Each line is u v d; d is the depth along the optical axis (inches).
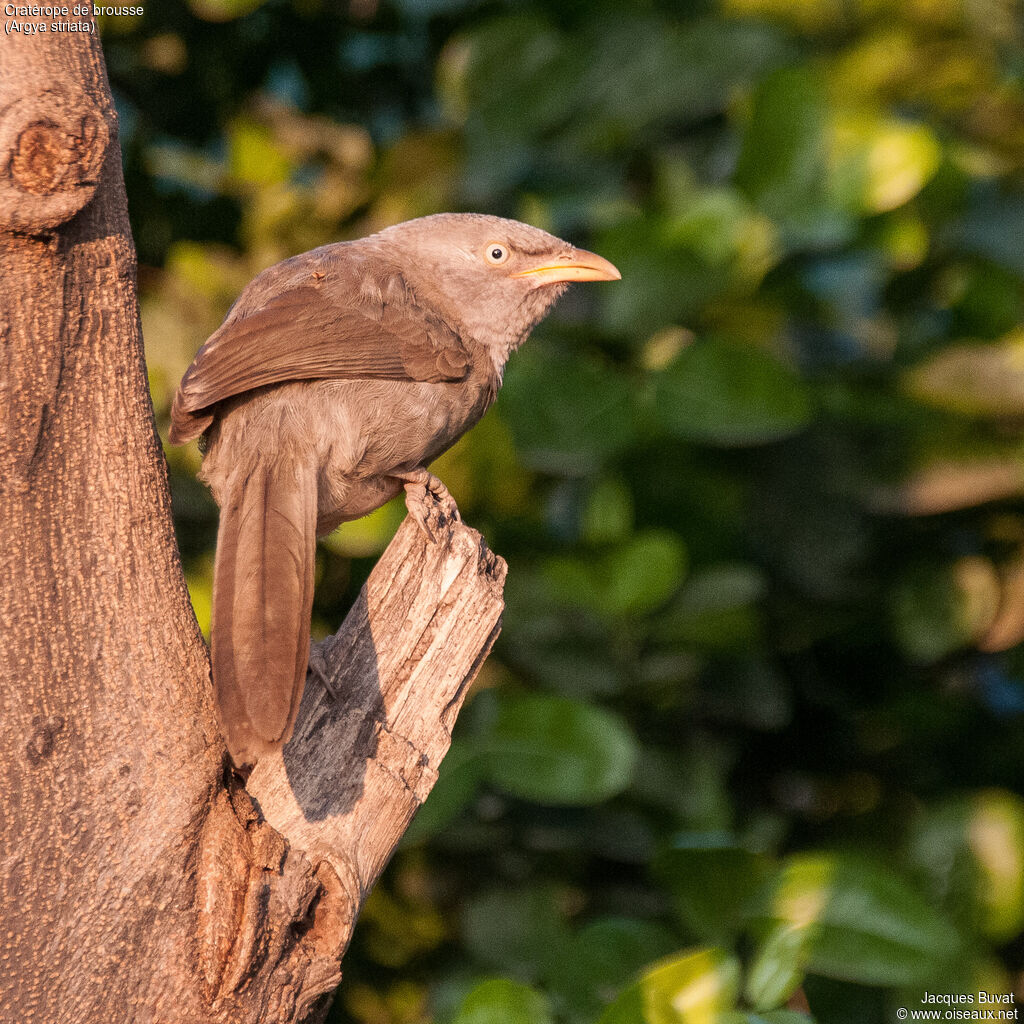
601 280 355.9
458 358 315.9
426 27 456.8
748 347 347.3
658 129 406.0
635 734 368.8
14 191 190.5
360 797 233.0
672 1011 269.7
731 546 379.6
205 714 217.2
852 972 291.0
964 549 391.9
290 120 464.8
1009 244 374.9
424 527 253.6
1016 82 401.4
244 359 279.1
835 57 402.3
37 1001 196.9
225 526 265.3
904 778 400.2
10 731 201.3
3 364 199.9
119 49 442.0
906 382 366.3
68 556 207.3
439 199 430.9
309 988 209.6
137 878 202.7
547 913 355.6
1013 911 336.8
